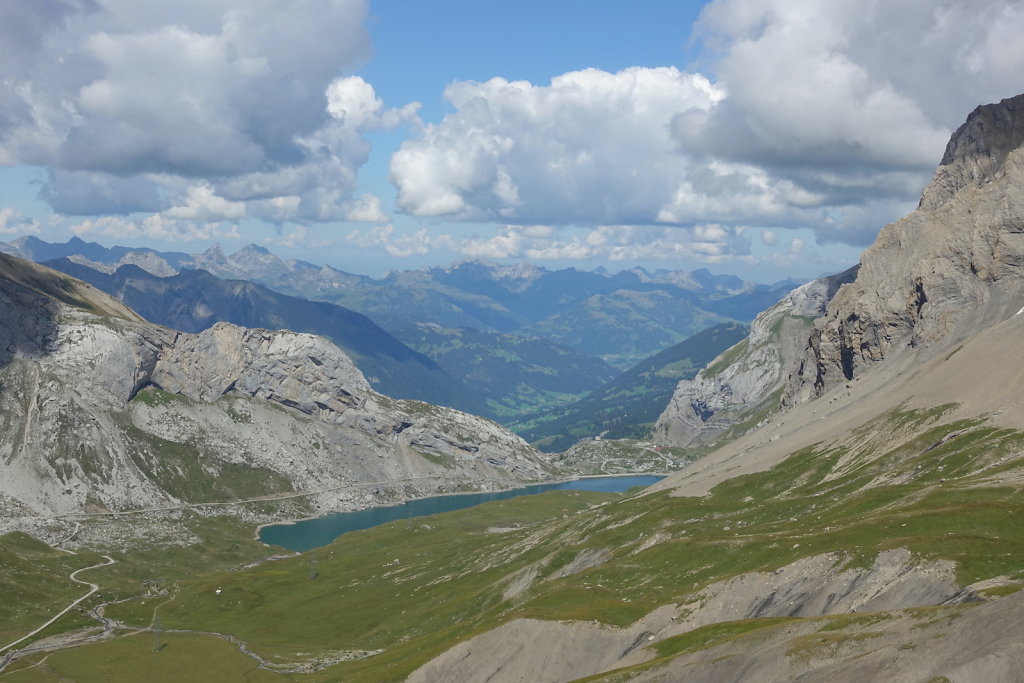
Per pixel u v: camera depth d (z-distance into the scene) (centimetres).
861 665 8769
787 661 9494
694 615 13488
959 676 7788
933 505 15125
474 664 14412
